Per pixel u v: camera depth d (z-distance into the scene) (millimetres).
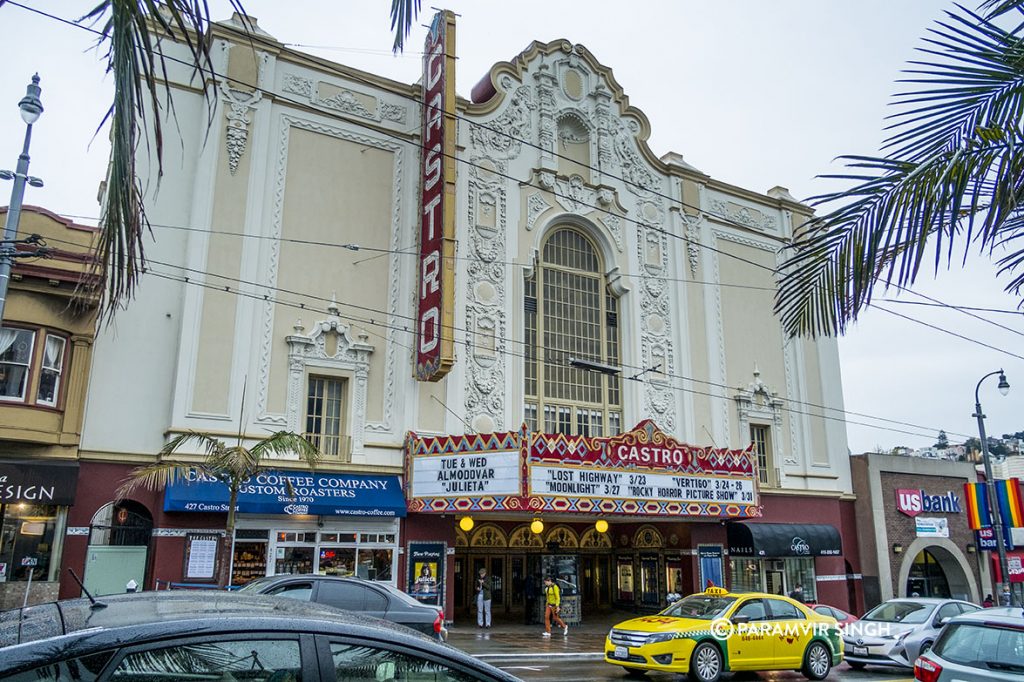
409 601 12789
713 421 30438
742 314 32562
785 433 32375
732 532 29391
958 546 35094
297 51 25188
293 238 24047
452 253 24078
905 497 34000
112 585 20266
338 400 24062
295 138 24750
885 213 5430
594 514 24578
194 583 19984
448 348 23453
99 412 20766
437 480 23297
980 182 5207
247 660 3482
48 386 19797
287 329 23453
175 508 20078
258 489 21469
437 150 24781
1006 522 34312
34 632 3326
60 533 19766
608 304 29828
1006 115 5285
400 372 24734
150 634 3340
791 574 30766
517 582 30469
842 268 5684
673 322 30562
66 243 19422
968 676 8695
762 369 32438
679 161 33406
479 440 23062
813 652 15867
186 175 23000
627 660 14922
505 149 28375
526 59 29578
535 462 22812
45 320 19641
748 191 34000
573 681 14734
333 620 3848
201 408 21734
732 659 15016
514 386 26734
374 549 23141
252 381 22594
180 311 22203
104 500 20297
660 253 30969
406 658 3820
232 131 23641
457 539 29656
